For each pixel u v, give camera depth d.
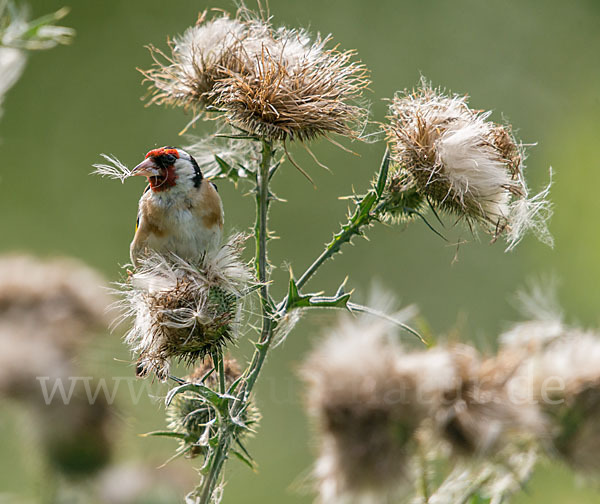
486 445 7.35
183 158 7.68
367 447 7.52
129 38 22.16
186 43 7.47
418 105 7.06
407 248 19.61
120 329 9.18
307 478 8.04
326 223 20.06
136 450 8.93
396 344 8.06
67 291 9.23
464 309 18.72
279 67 6.70
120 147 21.38
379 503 7.57
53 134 21.05
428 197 7.02
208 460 5.68
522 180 7.07
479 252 19.03
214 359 6.25
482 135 6.95
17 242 19.78
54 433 8.55
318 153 20.25
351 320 8.14
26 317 8.91
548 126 22.48
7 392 8.48
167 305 6.19
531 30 24.09
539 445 7.57
